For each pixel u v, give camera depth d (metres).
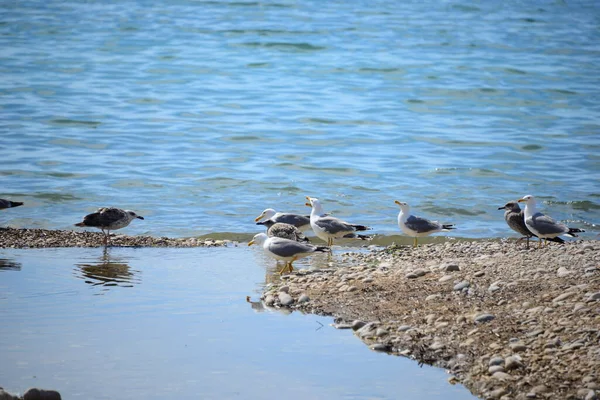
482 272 14.02
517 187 24.72
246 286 14.93
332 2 71.44
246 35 55.88
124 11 65.31
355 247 19.23
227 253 18.00
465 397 9.84
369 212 22.28
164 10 65.94
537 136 31.78
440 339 11.44
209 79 42.88
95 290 14.45
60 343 11.56
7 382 10.12
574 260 14.31
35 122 32.62
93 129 31.84
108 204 22.64
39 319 12.64
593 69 46.84
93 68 44.91
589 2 75.25
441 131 32.62
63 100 36.94
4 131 31.00
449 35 57.53
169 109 35.75
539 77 44.31
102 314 12.98
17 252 17.45
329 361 11.02
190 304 13.65
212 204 22.83
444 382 10.30
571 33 59.28
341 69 45.94
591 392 9.26
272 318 12.88
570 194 23.91
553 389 9.59
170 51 50.41
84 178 25.12
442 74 44.84
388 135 31.78
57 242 18.48
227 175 25.72
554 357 10.28
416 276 14.38
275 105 37.00
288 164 27.16
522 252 15.77
